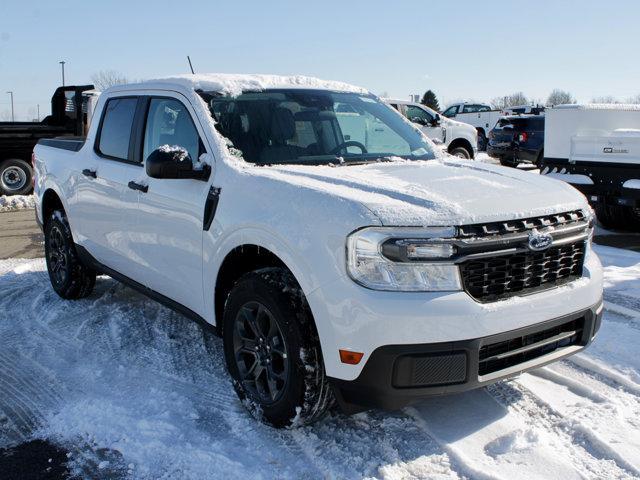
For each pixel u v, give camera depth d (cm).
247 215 303
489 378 268
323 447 292
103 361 406
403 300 253
